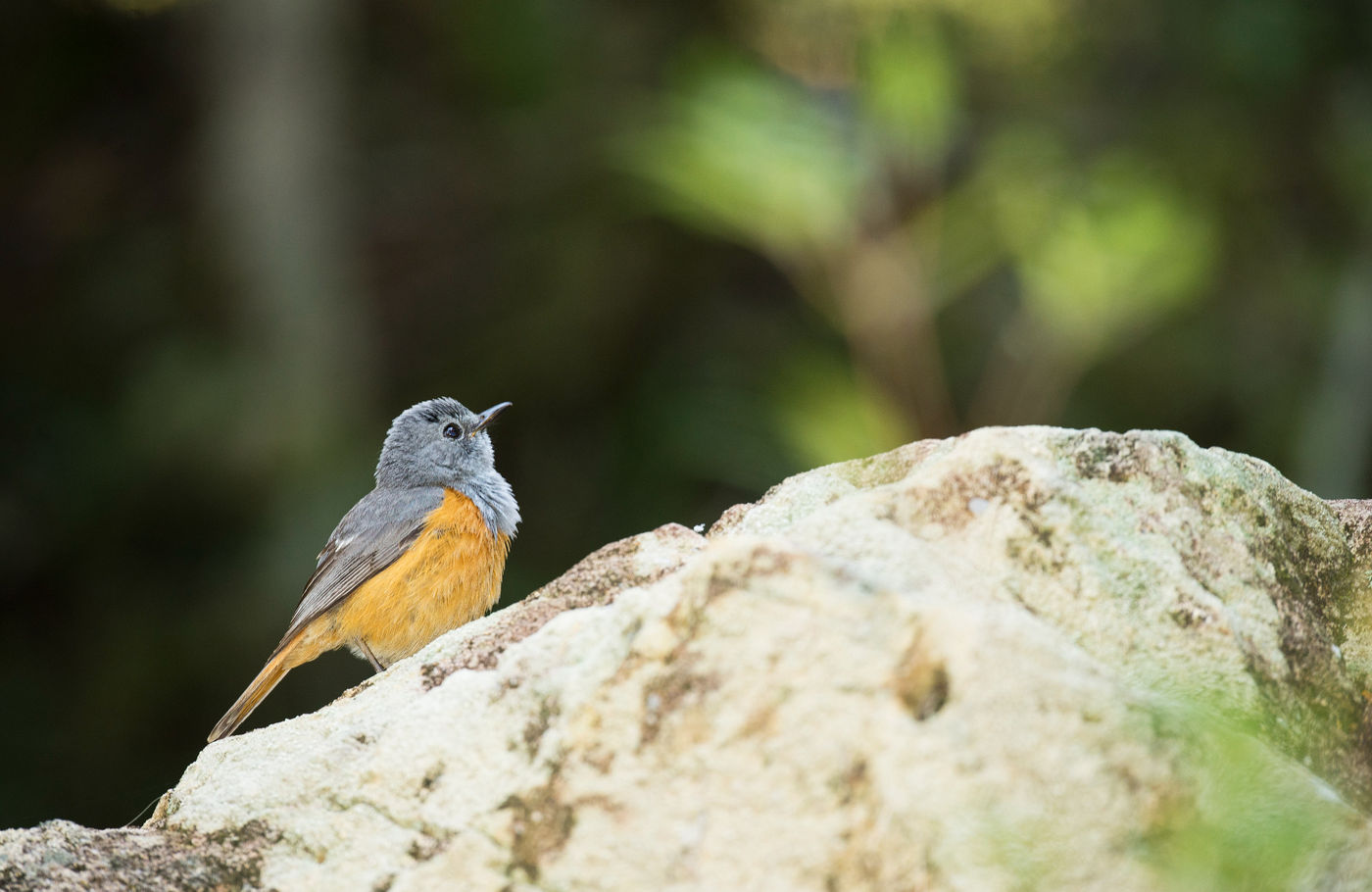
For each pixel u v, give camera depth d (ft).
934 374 33.22
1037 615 15.39
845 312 33.45
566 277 57.52
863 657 14.26
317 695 51.19
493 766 15.83
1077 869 12.75
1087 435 16.92
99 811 50.88
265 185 54.90
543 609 18.69
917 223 33.40
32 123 61.62
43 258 60.13
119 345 58.08
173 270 58.29
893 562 15.47
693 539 19.10
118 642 53.57
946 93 32.68
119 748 52.01
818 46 38.19
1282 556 16.74
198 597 53.67
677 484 53.93
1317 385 51.93
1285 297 52.90
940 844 12.98
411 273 60.13
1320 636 16.10
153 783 50.96
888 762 13.52
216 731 31.37
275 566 50.96
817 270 35.17
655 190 51.49
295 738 17.80
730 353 54.85
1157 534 16.20
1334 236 54.13
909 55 32.65
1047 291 32.14
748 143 30.66
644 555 18.95
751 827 14.08
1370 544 17.87
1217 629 15.29
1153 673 15.06
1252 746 13.11
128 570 55.36
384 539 31.50
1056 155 42.91
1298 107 54.03
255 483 53.21
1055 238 32.04
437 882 15.38
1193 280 32.04
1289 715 15.25
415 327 59.57
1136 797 12.95
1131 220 31.19
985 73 49.21
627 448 54.65
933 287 33.96
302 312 54.39
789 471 45.44
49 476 56.29
